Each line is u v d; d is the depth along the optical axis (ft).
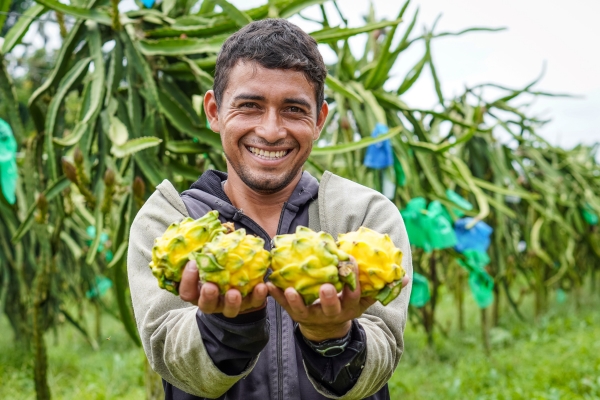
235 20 9.46
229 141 4.91
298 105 4.80
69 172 8.96
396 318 4.70
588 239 23.94
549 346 19.38
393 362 4.61
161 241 3.98
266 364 4.79
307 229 3.90
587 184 23.40
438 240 12.92
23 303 17.15
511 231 20.13
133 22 10.32
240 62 4.79
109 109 9.80
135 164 9.55
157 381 10.67
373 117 13.38
